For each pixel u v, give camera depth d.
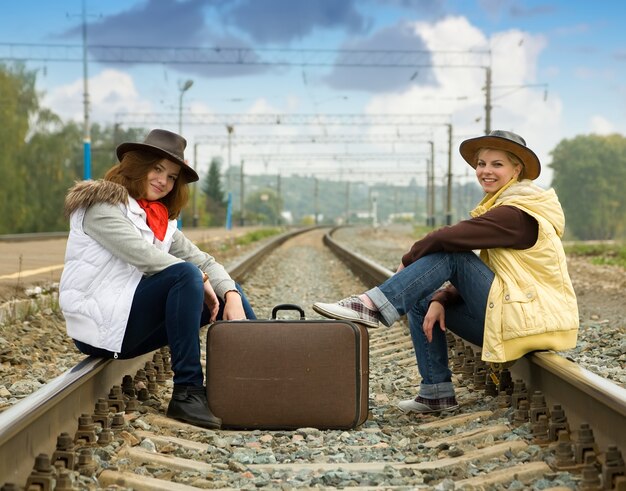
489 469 3.68
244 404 4.52
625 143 116.12
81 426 3.93
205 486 3.50
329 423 4.55
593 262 23.08
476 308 4.63
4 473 3.03
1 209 51.84
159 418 4.54
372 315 4.63
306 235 57.97
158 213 4.73
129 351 4.69
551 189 4.68
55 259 17.69
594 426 3.67
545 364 4.22
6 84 52.22
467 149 4.85
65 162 57.44
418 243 4.63
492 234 4.49
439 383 4.97
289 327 4.55
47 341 7.77
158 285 4.51
